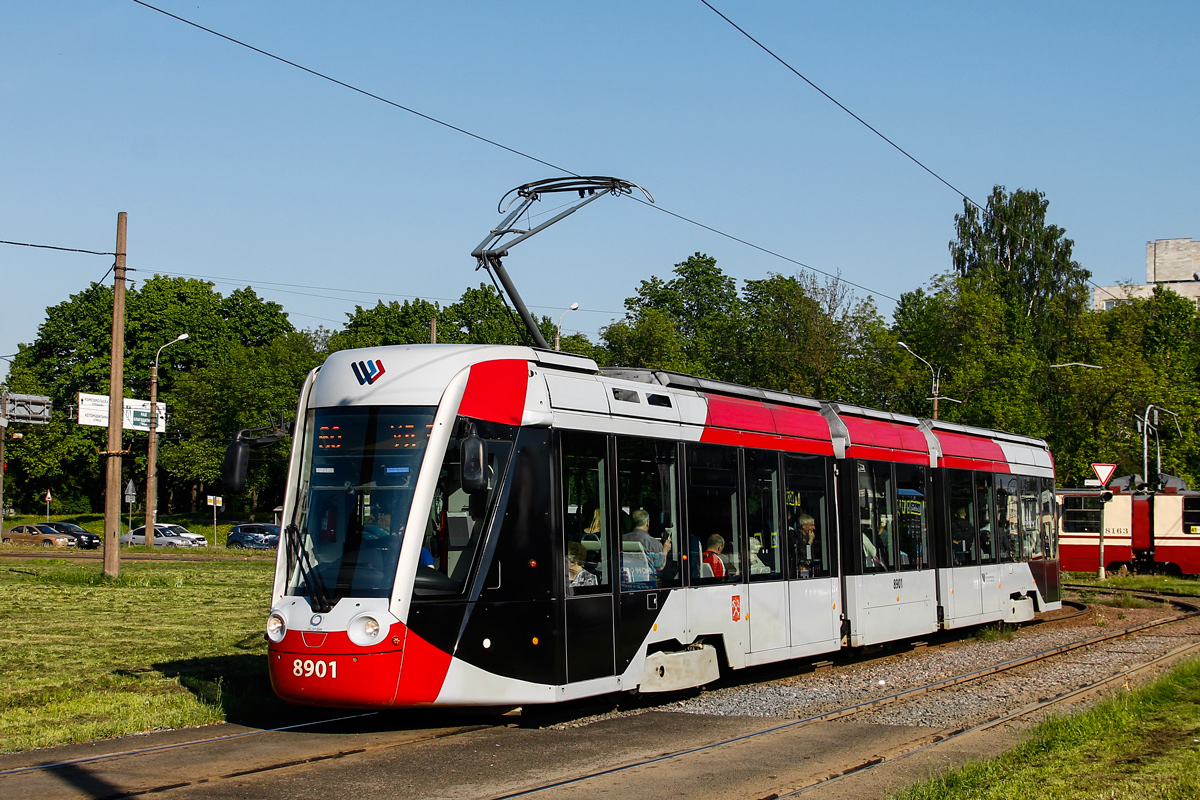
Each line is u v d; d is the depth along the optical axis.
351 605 9.59
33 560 35.94
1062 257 70.44
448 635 9.73
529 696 10.16
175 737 9.62
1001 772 7.98
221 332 72.06
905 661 15.74
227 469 10.68
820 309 56.00
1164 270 96.94
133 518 74.38
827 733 10.05
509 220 16.92
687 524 12.34
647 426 11.98
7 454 69.56
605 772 8.41
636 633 11.35
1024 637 19.11
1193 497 39.25
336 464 10.18
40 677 12.38
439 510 9.92
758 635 13.23
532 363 10.95
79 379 68.06
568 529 10.77
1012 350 47.25
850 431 15.77
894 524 16.58
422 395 10.21
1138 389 47.69
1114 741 9.05
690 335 75.25
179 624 17.55
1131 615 23.31
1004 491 20.44
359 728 10.12
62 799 7.46
